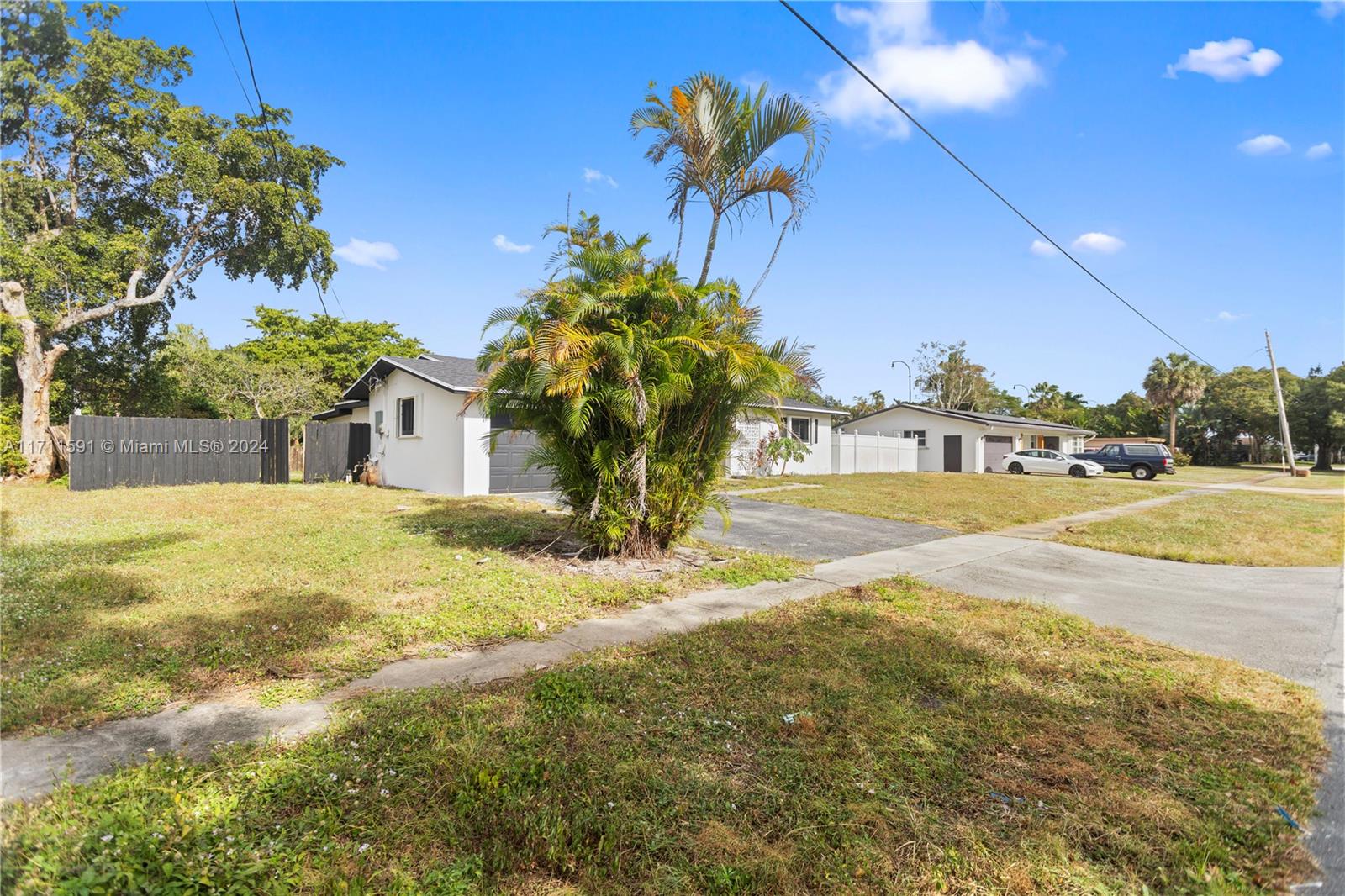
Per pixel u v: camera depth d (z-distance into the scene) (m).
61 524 9.65
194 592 5.95
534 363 6.86
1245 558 9.30
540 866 2.43
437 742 3.22
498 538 8.86
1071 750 3.36
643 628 5.39
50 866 2.20
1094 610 6.43
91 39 17.34
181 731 3.38
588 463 7.63
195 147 19.59
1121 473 29.73
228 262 23.33
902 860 2.49
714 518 12.13
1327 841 2.68
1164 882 2.40
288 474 17.94
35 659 4.20
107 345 23.44
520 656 4.64
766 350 7.98
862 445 27.45
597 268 7.42
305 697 3.84
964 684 4.20
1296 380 48.50
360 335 36.00
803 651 4.81
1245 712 3.88
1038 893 2.34
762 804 2.82
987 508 14.66
